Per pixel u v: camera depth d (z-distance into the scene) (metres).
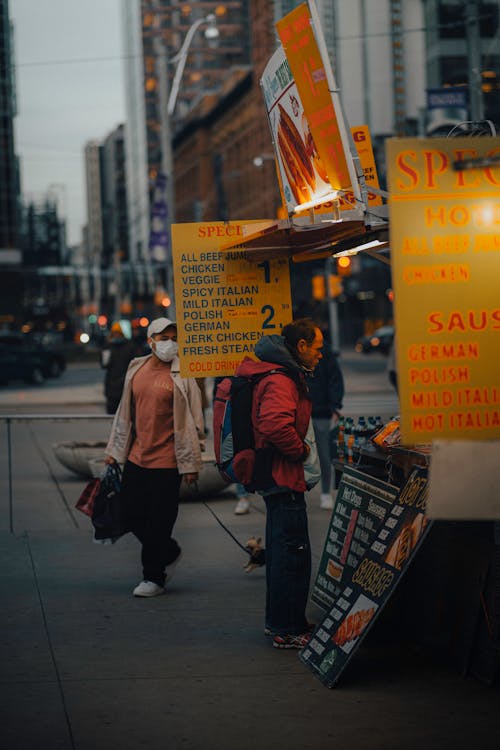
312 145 5.89
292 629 6.30
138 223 160.50
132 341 14.89
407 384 4.50
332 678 5.56
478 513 4.36
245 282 7.29
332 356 10.95
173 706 5.29
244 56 167.00
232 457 6.49
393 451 6.39
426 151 4.54
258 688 5.56
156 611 7.14
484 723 5.02
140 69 162.62
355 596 5.86
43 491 13.01
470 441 4.36
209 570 8.40
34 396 35.06
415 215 4.52
